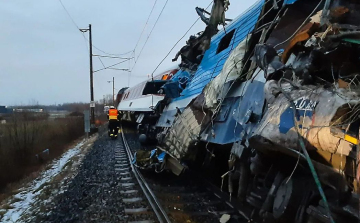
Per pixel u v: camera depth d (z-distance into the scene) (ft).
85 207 27.40
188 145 28.94
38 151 52.75
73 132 88.07
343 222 12.11
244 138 19.56
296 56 16.46
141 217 23.98
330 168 12.48
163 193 30.45
